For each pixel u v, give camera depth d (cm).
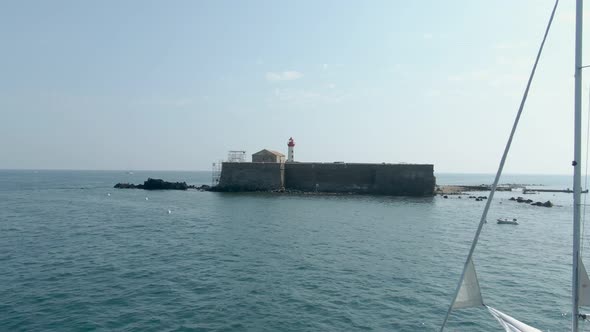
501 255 3144
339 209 6162
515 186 16225
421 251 3225
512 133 902
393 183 8719
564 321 1795
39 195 8550
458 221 5103
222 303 1988
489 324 1755
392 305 1981
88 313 1836
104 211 5812
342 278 2423
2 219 4838
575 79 757
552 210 6906
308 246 3366
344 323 1770
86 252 3092
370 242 3581
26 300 1989
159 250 3184
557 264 2866
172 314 1841
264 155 9744
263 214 5506
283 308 1933
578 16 753
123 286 2236
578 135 755
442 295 2130
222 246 3353
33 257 2902
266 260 2862
